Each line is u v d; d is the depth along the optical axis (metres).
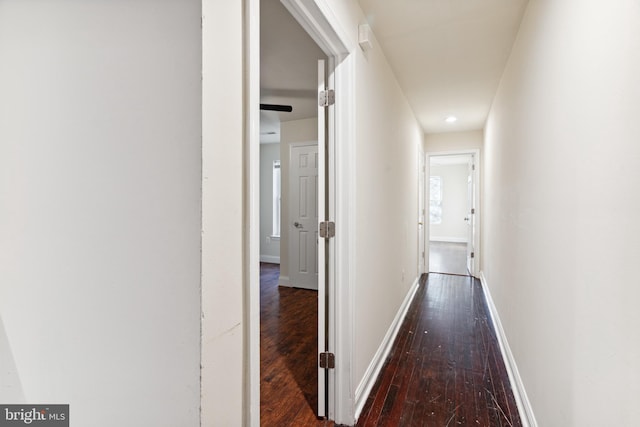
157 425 0.73
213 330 0.72
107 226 0.76
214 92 0.72
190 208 0.69
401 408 1.84
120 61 0.74
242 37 0.82
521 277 2.00
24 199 0.83
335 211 1.73
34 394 0.83
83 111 0.77
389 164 2.72
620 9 0.85
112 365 0.76
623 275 0.83
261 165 6.66
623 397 0.82
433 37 2.27
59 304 0.81
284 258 4.80
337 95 1.72
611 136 0.90
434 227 10.31
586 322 1.05
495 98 3.40
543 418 1.48
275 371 2.26
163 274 0.72
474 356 2.47
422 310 3.55
